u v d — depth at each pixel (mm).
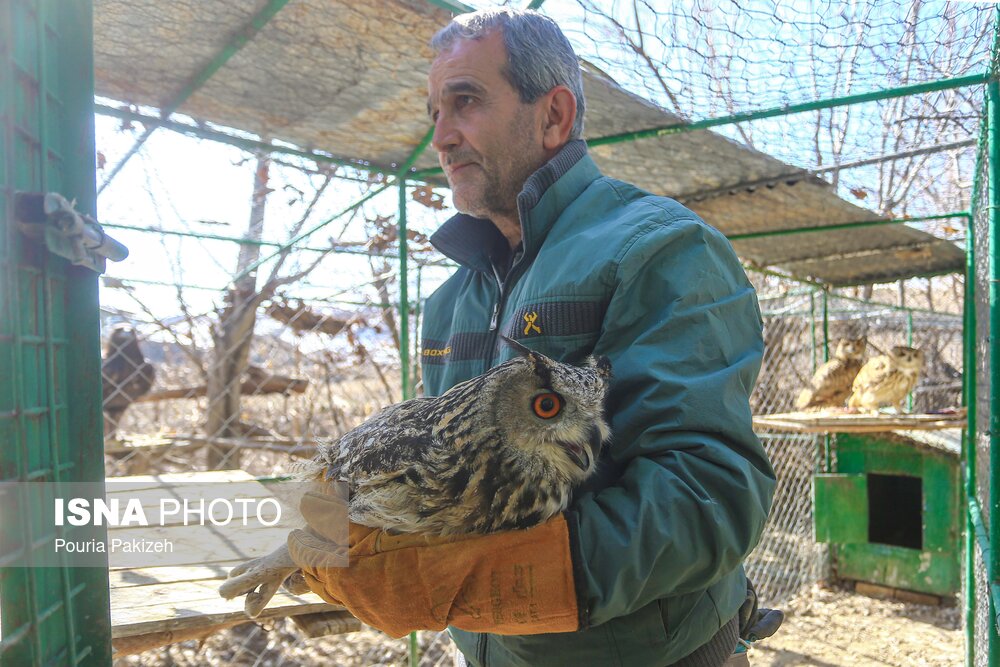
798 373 9383
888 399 6594
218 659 4531
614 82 2805
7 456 800
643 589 1274
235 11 2422
